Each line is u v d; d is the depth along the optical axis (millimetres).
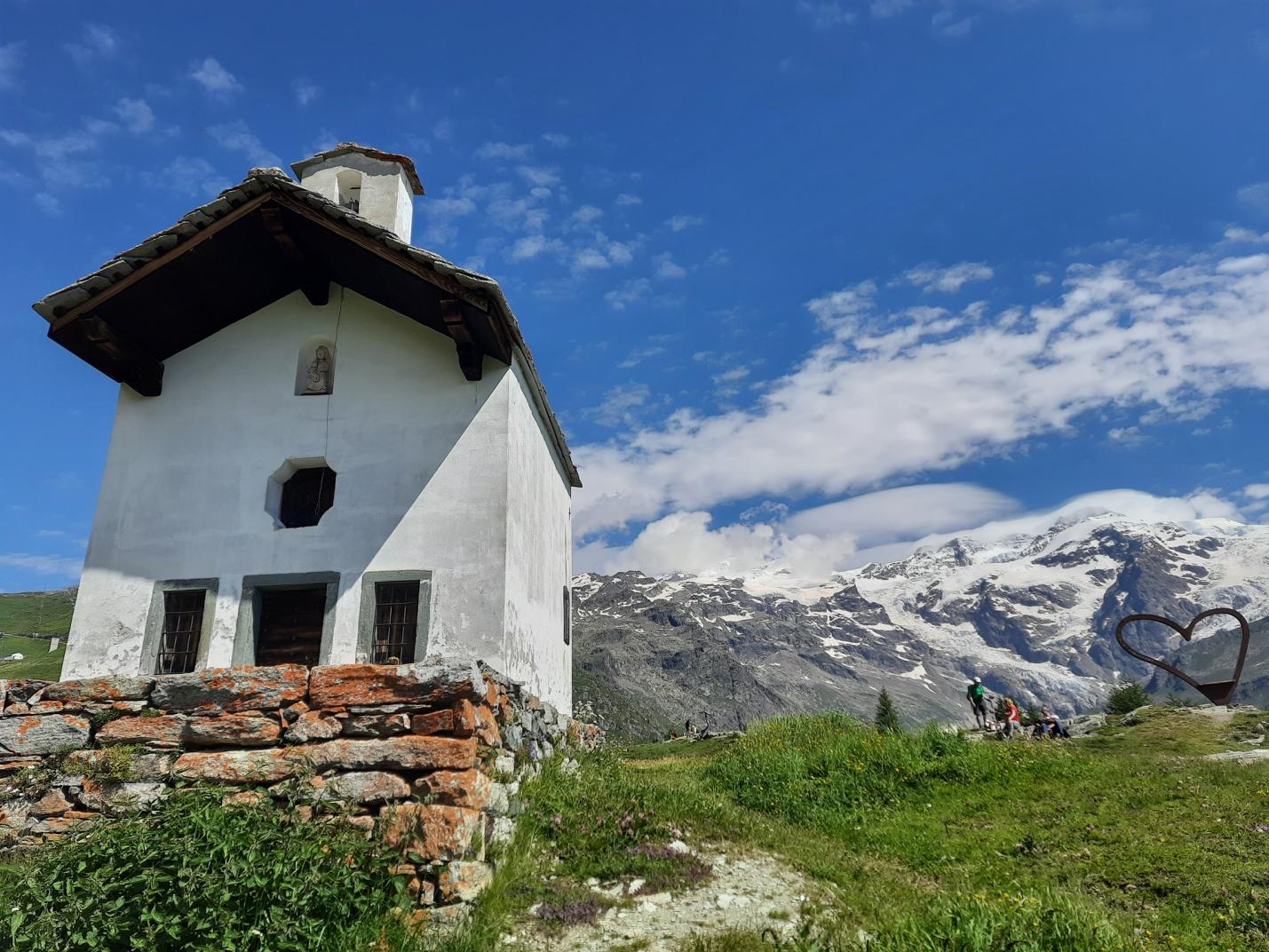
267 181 13844
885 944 7547
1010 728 23047
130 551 14625
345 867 7992
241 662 13750
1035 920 7531
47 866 7133
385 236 13672
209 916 6586
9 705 9953
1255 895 8836
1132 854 10734
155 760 9438
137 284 14180
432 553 13945
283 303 15969
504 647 13406
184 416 15398
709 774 18047
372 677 9570
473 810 8891
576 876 9938
